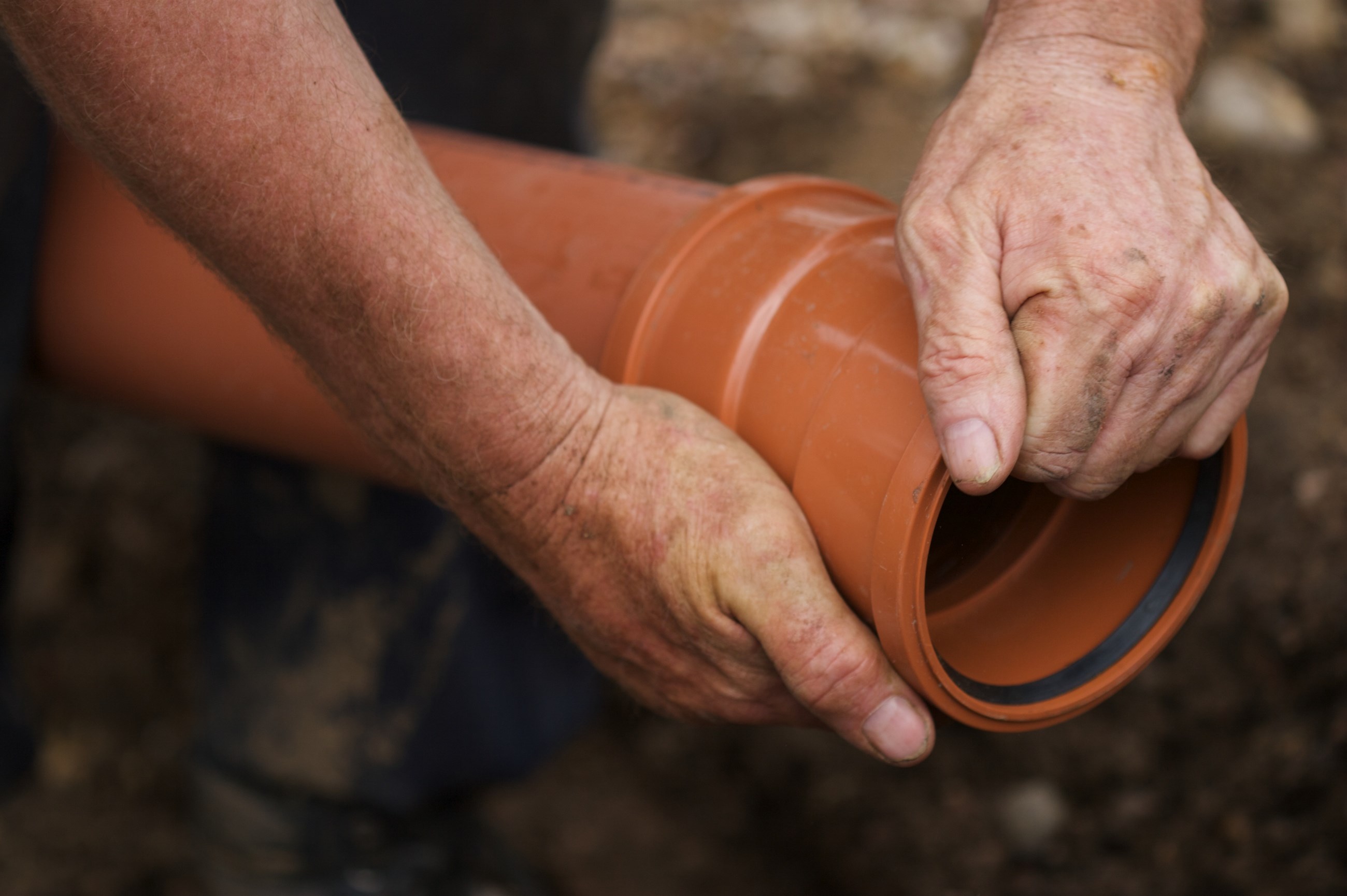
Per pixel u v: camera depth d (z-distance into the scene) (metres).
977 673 0.88
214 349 1.17
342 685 1.60
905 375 0.81
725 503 0.84
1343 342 1.89
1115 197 0.73
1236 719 1.61
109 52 0.68
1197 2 0.88
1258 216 2.05
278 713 1.62
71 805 2.12
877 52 2.69
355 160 0.75
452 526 1.52
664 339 0.96
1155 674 1.71
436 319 0.78
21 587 2.26
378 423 0.87
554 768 2.13
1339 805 1.44
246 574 1.61
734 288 0.94
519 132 1.79
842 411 0.83
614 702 2.17
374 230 0.76
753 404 0.89
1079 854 1.65
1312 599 1.60
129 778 2.16
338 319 0.79
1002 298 0.74
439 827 1.79
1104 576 0.94
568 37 1.73
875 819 1.82
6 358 1.23
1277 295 0.75
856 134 2.50
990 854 1.70
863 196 1.07
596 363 1.02
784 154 2.51
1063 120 0.78
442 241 0.79
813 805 1.89
